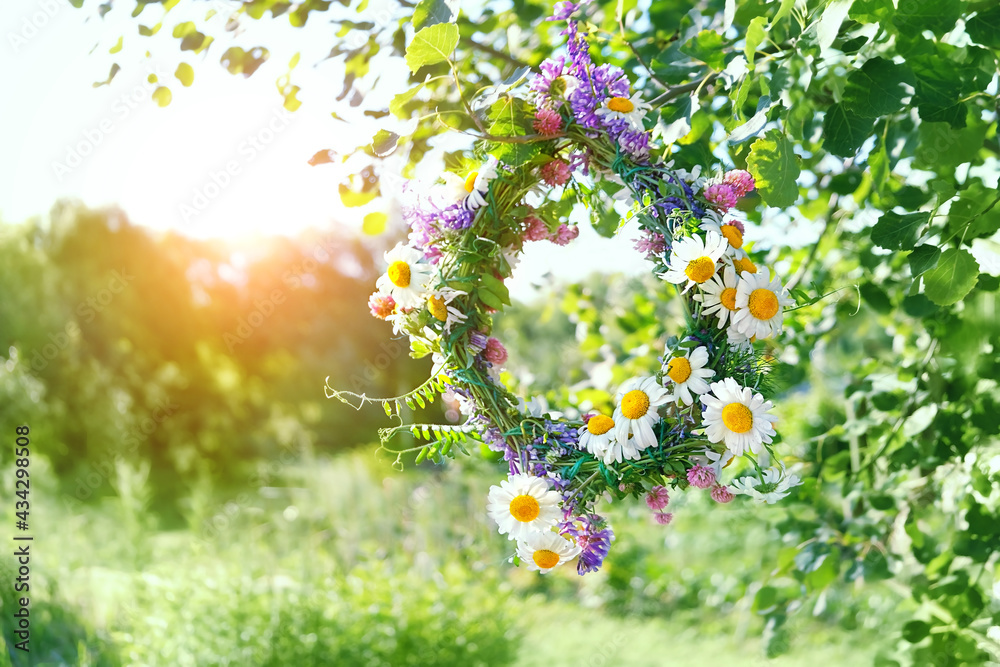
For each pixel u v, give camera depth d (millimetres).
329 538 3020
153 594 1917
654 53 1200
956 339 1188
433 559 2666
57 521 2676
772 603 1323
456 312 985
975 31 948
